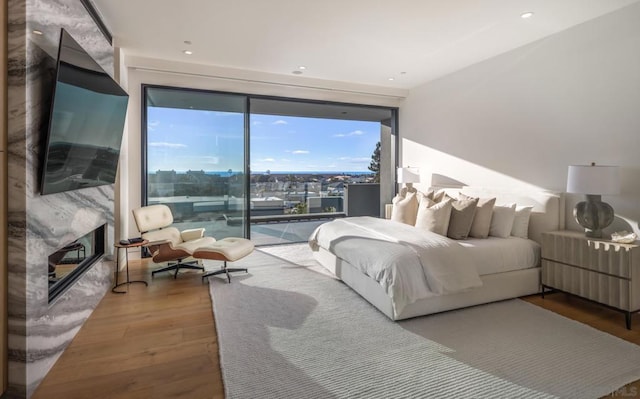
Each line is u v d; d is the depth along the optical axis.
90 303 2.83
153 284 3.61
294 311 2.88
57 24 2.20
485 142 4.46
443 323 2.66
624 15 3.00
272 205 8.18
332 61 4.59
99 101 2.63
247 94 5.18
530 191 3.73
